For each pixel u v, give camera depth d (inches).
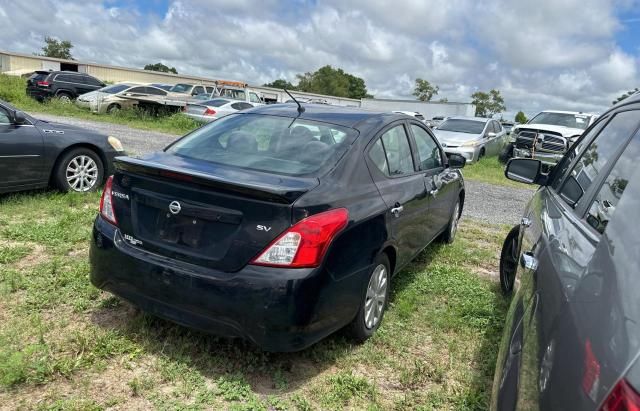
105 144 282.0
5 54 2128.4
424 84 3767.2
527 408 59.5
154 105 841.5
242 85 1109.7
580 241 74.0
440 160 209.8
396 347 137.9
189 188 116.2
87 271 166.7
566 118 639.8
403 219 151.8
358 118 156.5
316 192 116.8
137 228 124.0
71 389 109.9
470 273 203.8
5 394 106.7
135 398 108.6
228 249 111.7
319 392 115.4
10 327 131.0
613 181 81.3
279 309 107.5
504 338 86.8
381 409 111.7
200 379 115.9
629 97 109.5
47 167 255.8
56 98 883.4
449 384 123.0
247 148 141.2
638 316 45.3
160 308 120.6
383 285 145.2
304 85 4357.8
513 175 158.6
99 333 131.1
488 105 3823.8
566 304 60.6
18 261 175.5
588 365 48.3
